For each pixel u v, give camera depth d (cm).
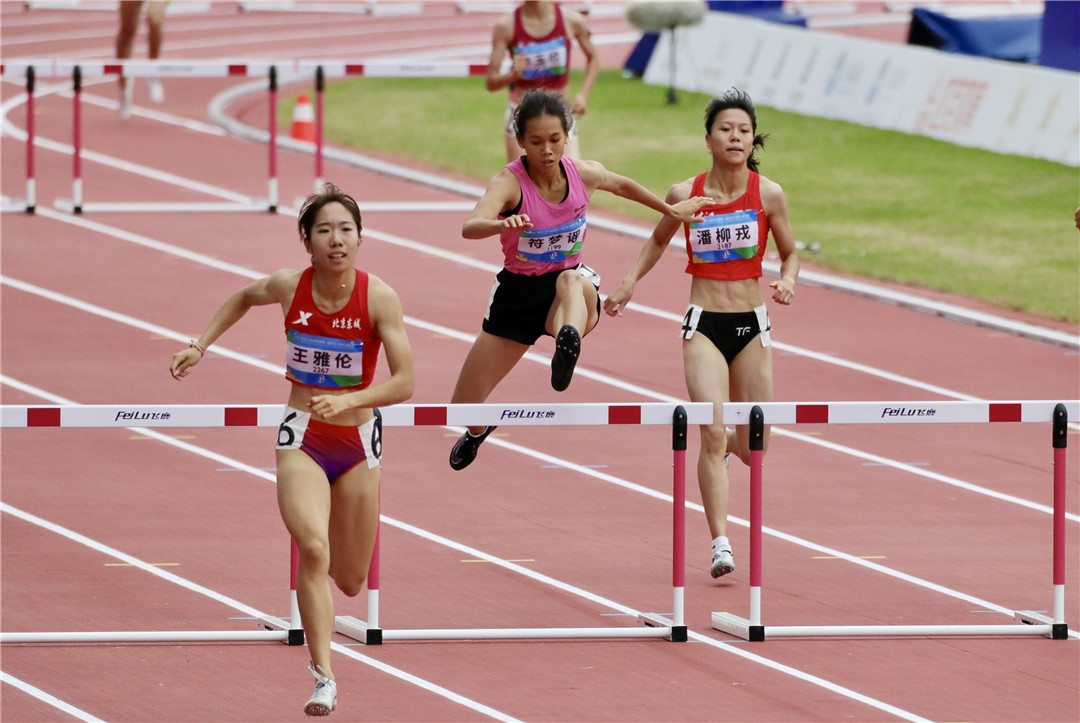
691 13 9244
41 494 3597
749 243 3008
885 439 4216
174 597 2988
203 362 4706
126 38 8775
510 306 2795
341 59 11575
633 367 4750
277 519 3472
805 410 2758
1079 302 5572
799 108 9300
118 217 6506
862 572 3222
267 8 14388
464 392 2923
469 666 2670
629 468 3922
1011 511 3634
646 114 9044
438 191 7225
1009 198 7162
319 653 2275
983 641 2838
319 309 2345
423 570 3181
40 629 2795
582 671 2655
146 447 3994
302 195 7025
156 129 8506
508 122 5338
